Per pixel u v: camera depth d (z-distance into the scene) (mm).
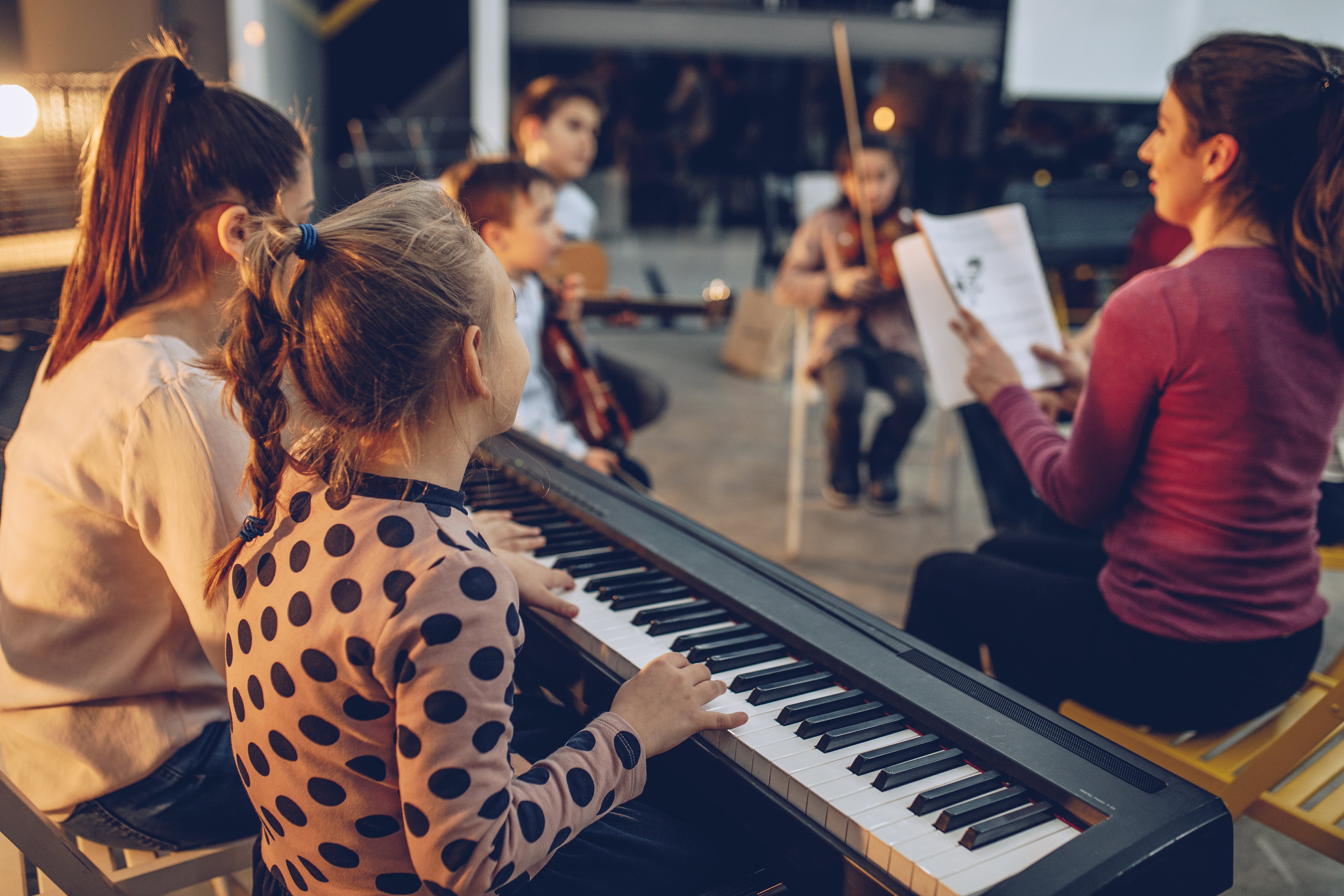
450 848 668
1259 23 4133
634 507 1318
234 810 1034
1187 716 1165
